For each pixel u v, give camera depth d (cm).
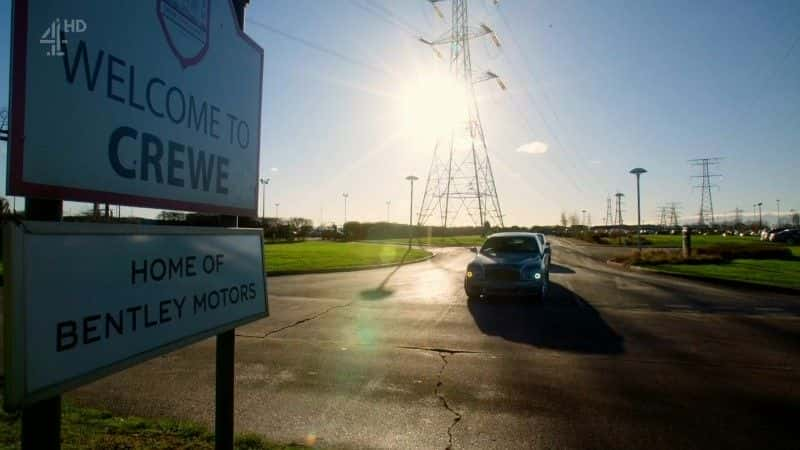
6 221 161
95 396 505
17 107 173
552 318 959
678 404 493
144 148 228
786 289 1333
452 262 2742
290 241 5491
